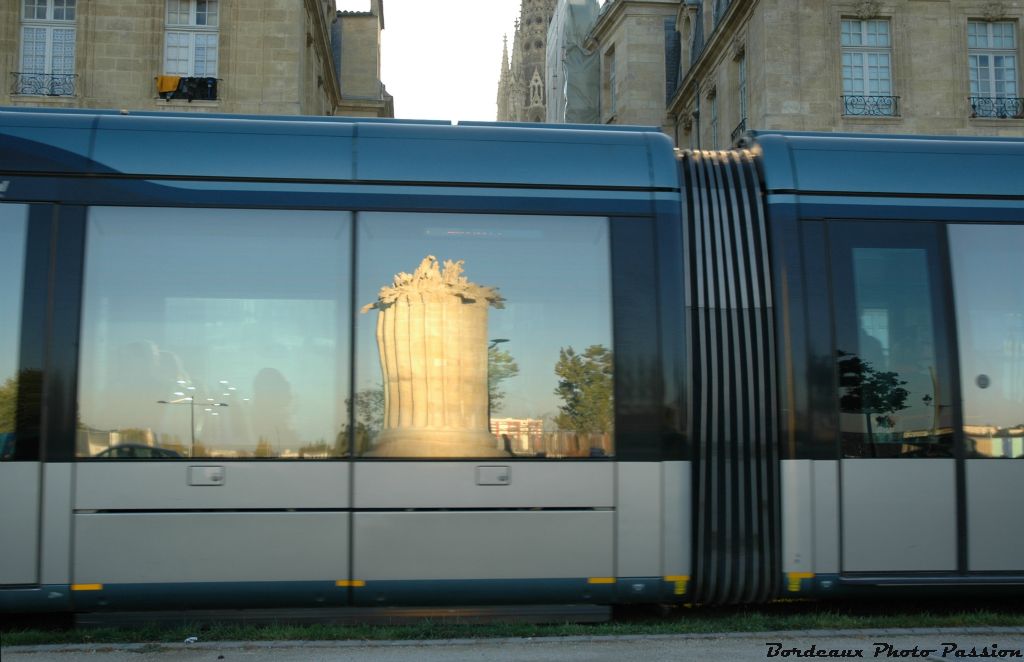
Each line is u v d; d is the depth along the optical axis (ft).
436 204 23.07
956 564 23.09
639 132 24.40
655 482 22.57
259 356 22.17
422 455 22.15
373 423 22.16
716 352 23.38
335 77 126.52
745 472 23.07
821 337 23.43
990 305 23.99
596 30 148.87
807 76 88.99
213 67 87.66
